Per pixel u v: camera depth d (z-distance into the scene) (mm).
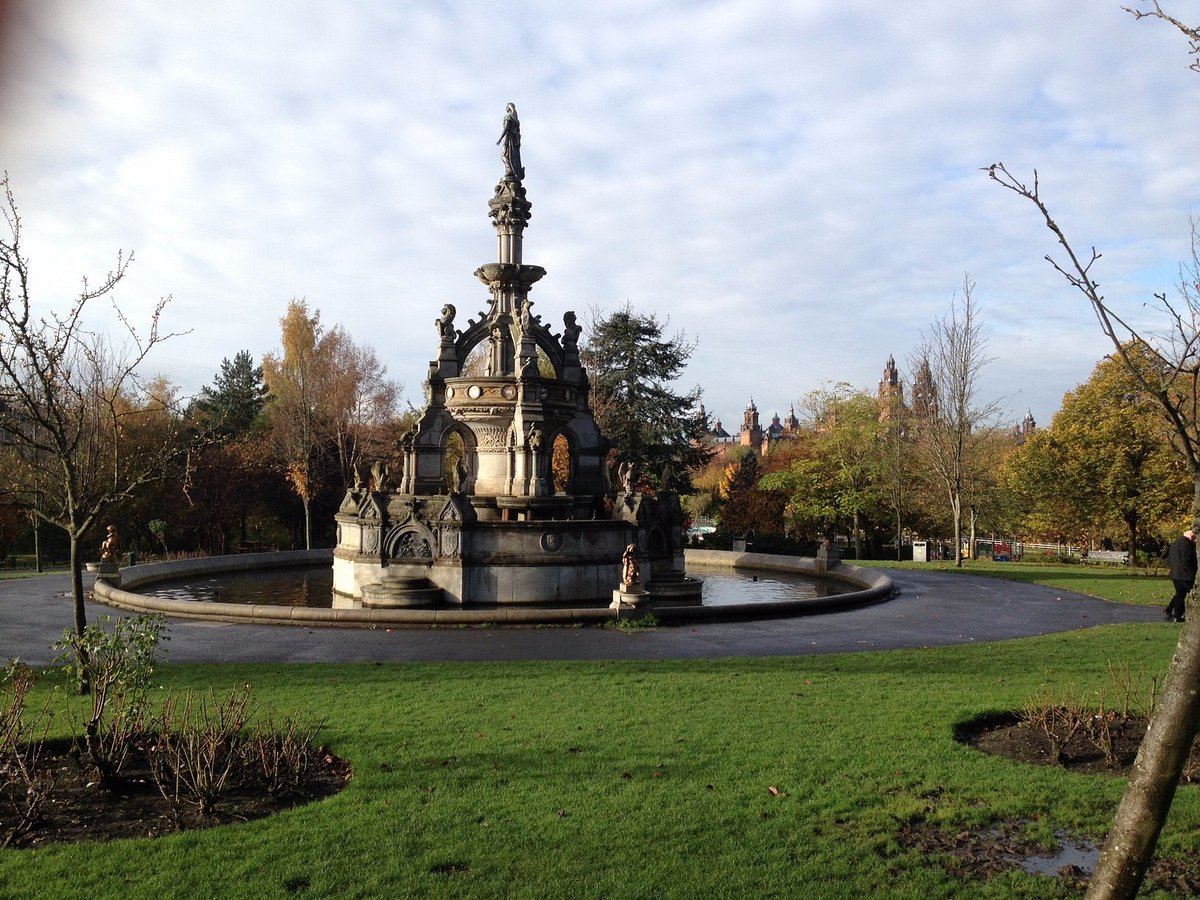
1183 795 9055
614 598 22969
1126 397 41188
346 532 28953
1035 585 33688
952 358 45094
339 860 7535
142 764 10242
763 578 37281
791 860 7637
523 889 7043
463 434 31141
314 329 68188
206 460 63719
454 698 13312
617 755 10375
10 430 12648
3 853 7734
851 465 62094
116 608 25391
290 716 11867
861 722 11859
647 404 61906
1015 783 9469
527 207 32219
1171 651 17547
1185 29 6039
